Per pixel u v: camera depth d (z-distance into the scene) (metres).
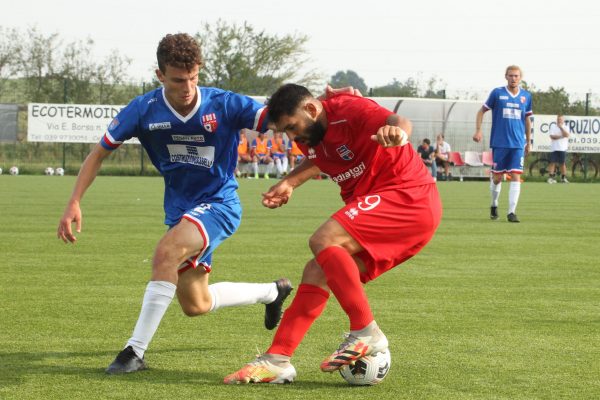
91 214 26.47
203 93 9.12
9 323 10.41
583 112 69.00
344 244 8.03
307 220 25.39
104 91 72.69
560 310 11.65
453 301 12.29
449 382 7.94
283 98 8.07
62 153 63.88
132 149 64.56
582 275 15.01
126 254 17.02
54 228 21.91
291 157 62.59
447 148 62.66
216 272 14.87
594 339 9.85
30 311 11.18
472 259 17.03
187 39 8.49
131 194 37.12
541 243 19.97
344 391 7.65
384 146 7.75
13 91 74.31
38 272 14.59
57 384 7.71
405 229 8.14
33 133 60.19
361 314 7.77
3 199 32.69
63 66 73.19
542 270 15.58
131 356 8.24
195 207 9.17
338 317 11.01
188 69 8.48
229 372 8.28
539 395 7.51
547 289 13.44
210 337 9.83
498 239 20.77
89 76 72.69
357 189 8.41
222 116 9.12
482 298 12.57
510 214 25.91
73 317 10.82
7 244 18.47
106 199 33.59
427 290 13.26
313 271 8.22
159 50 8.49
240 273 14.77
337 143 8.26
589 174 64.81
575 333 10.16
